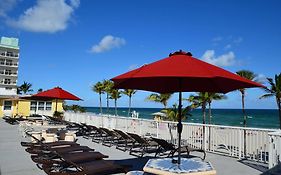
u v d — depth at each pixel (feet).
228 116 270.26
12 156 28.94
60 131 42.73
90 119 64.95
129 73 14.74
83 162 22.18
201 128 34.30
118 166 21.25
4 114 109.50
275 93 78.48
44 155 26.48
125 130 49.83
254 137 28.78
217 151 32.71
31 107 108.99
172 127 38.45
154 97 85.40
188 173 15.51
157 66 14.02
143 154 30.86
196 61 14.98
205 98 66.74
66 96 40.98
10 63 224.74
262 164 26.68
